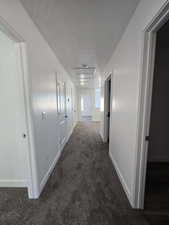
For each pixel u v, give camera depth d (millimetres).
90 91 7871
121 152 1861
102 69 3693
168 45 2127
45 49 1943
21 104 1395
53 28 1638
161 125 2363
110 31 1703
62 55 2576
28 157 1486
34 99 1521
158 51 2178
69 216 1315
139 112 1247
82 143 3705
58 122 2738
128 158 1552
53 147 2340
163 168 2164
